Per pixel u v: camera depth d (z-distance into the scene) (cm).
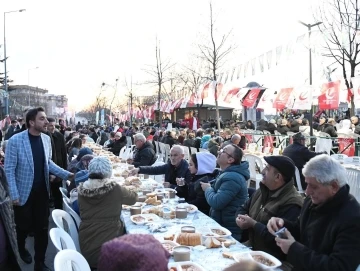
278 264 252
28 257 469
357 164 807
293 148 668
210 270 248
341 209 240
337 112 2589
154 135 1669
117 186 354
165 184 563
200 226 347
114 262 124
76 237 361
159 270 125
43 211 437
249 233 344
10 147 417
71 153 959
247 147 1206
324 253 244
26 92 6956
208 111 3522
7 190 304
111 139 1520
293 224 297
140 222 359
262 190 338
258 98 1488
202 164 521
